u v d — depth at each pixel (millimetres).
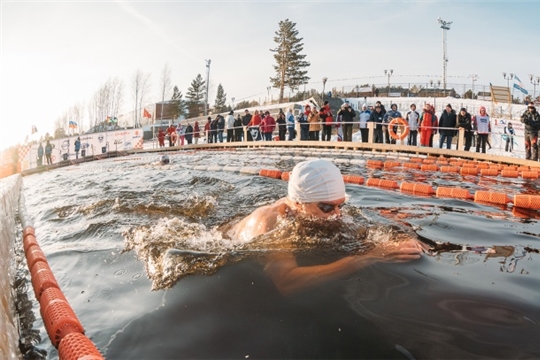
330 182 2490
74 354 1523
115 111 57938
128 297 2092
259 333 1590
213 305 1826
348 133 15664
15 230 4352
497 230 3205
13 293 2525
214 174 8180
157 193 5379
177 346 1564
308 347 1484
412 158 11930
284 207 2717
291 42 52375
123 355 1544
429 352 1407
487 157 11523
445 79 34406
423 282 1951
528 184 6852
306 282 1953
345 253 2279
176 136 27578
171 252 2471
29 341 1864
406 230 2871
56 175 12445
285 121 18875
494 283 1969
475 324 1567
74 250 3174
